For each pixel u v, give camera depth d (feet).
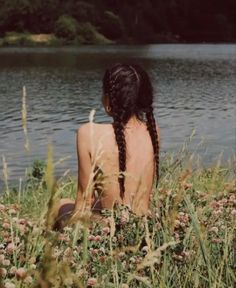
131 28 448.24
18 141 58.75
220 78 153.17
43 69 184.96
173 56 267.39
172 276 9.84
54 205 6.45
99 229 11.32
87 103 98.89
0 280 7.94
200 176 21.99
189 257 10.07
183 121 75.97
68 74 165.58
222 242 10.72
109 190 12.87
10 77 154.61
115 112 13.26
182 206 12.39
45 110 88.17
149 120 13.56
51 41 400.88
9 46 387.14
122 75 13.35
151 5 463.83
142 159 13.24
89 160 13.07
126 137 13.26
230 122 74.79
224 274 10.09
